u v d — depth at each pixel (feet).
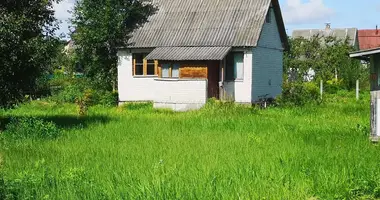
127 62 101.55
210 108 78.89
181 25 97.96
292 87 90.07
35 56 54.95
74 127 57.52
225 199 26.40
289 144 44.68
